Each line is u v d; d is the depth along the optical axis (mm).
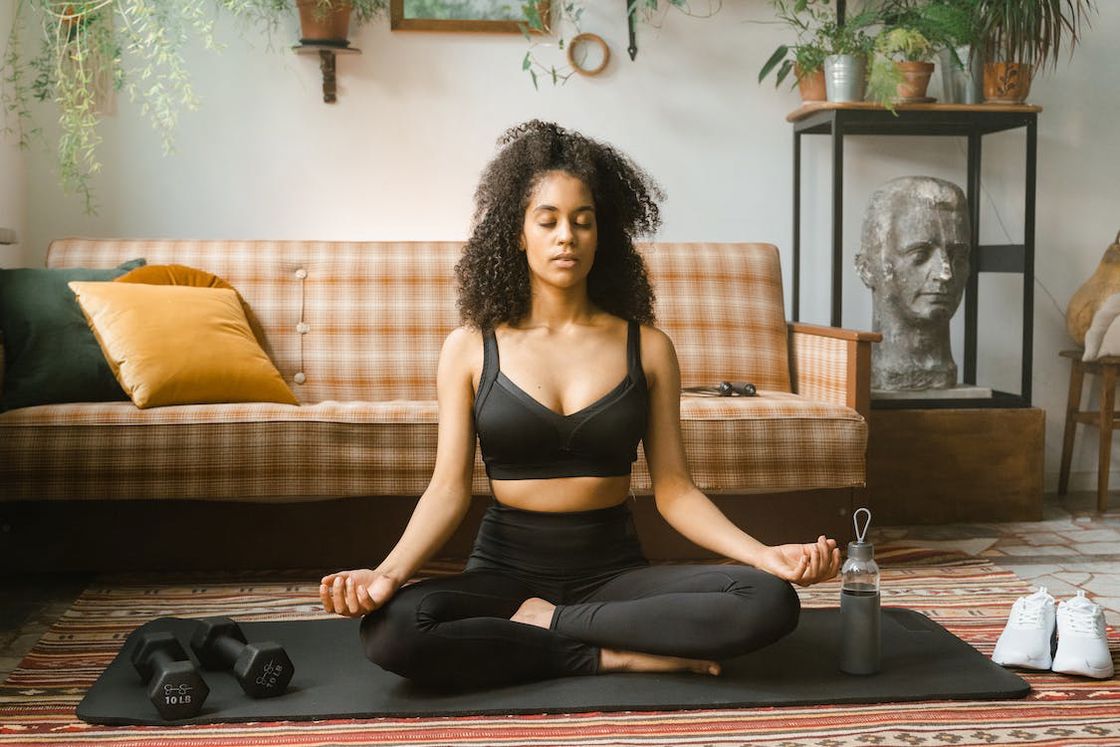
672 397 2033
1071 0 3889
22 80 3516
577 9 3764
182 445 2641
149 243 3357
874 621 1949
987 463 3463
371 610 1764
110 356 2783
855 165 3904
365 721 1764
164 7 3535
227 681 1945
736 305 3488
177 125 3635
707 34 3818
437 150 3750
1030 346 3564
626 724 1740
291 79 3674
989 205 3943
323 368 3309
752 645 1809
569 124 3793
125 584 2754
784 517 2910
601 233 2031
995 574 2828
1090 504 3764
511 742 1670
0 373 2836
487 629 1824
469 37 3734
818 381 3242
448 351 2002
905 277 3531
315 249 3416
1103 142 3984
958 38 3504
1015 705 1847
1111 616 2455
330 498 2754
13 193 3510
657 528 2883
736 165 3867
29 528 2689
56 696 1932
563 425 1908
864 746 1666
